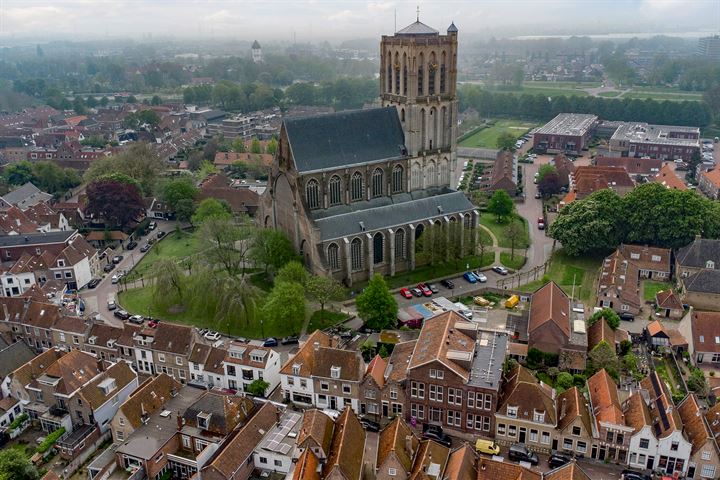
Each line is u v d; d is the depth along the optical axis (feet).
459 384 343.67
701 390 378.94
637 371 407.03
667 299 489.26
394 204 584.81
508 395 347.15
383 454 304.50
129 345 431.43
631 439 318.86
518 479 281.13
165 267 514.68
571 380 384.27
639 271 565.12
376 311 456.86
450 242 595.47
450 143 642.63
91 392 367.45
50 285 554.87
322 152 568.41
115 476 321.52
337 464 289.33
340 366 372.79
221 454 310.65
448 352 355.77
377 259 571.28
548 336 409.08
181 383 415.44
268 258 545.44
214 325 486.38
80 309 526.57
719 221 581.12
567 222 604.49
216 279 497.87
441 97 619.67
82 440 352.49
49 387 369.91
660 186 600.80
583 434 327.47
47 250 598.34
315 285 474.08
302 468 289.74
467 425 352.69
